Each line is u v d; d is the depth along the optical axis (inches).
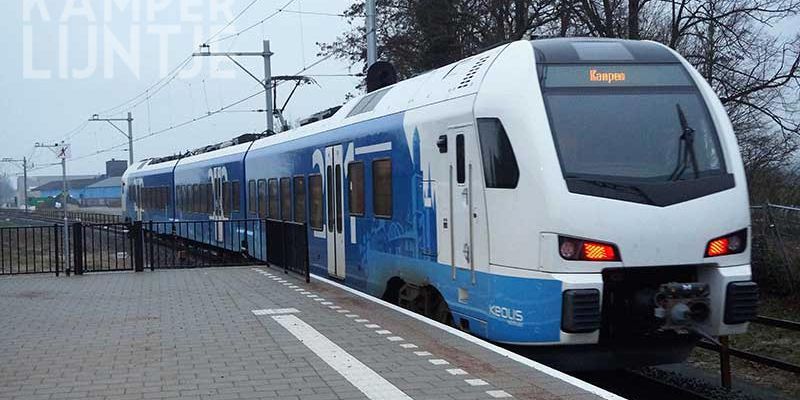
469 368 258.8
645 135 293.3
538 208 277.0
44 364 280.1
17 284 511.5
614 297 290.4
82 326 355.3
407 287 398.6
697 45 709.9
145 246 685.3
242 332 332.2
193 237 1010.7
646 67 310.0
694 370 398.3
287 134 655.8
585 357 291.6
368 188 439.5
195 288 480.1
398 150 392.5
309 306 397.7
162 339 321.4
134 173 1444.4
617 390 344.5
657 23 760.3
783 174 657.0
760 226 537.0
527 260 280.7
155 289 478.6
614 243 272.8
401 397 226.8
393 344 299.6
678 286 277.1
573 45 313.6
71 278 542.9
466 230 319.9
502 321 295.0
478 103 311.3
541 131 284.0
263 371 262.7
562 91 295.4
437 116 346.0
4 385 251.0
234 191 820.0
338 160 492.1
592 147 285.9
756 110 677.3
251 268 590.6
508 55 313.9
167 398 232.2
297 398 228.8
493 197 297.9
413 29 1019.3
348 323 346.0
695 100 305.0
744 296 283.1
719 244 283.7
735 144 300.2
